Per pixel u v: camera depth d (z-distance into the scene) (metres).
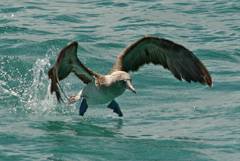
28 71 19.59
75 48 14.09
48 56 20.94
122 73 14.65
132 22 25.86
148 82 19.39
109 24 25.53
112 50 22.28
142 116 16.78
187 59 14.54
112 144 14.62
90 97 15.11
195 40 23.81
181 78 14.77
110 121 16.38
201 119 16.48
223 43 23.44
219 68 20.88
